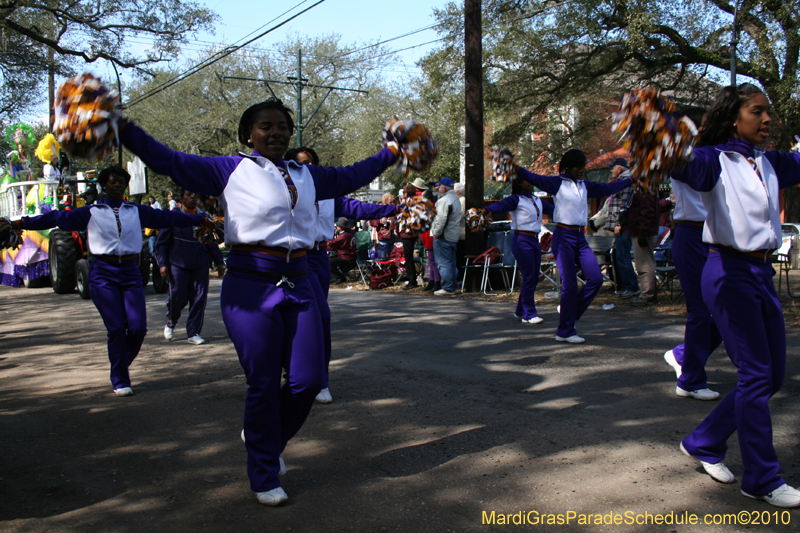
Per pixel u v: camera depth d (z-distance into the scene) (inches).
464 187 457.1
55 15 722.2
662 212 413.4
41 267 555.5
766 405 108.5
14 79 761.0
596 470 124.8
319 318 117.6
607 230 390.0
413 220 151.1
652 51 719.1
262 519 108.2
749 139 110.6
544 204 291.4
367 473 127.0
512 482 120.6
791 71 597.3
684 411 158.4
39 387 206.2
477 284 427.2
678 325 273.1
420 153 124.2
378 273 490.3
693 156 103.0
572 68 792.3
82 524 108.0
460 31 770.2
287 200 111.3
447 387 189.3
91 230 190.5
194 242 269.9
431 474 125.5
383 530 103.3
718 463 119.4
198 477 127.5
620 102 105.3
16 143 665.0
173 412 173.2
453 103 818.8
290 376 114.6
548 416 158.9
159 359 244.4
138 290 198.4
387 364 222.4
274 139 113.0
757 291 109.0
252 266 111.7
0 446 148.5
